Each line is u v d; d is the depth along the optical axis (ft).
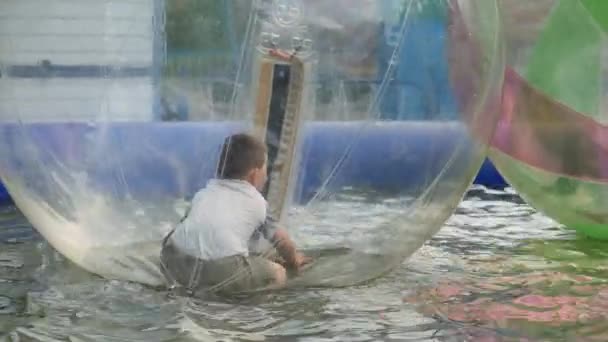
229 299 14.23
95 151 14.25
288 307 13.91
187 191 14.23
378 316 13.67
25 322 13.14
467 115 14.96
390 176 14.43
